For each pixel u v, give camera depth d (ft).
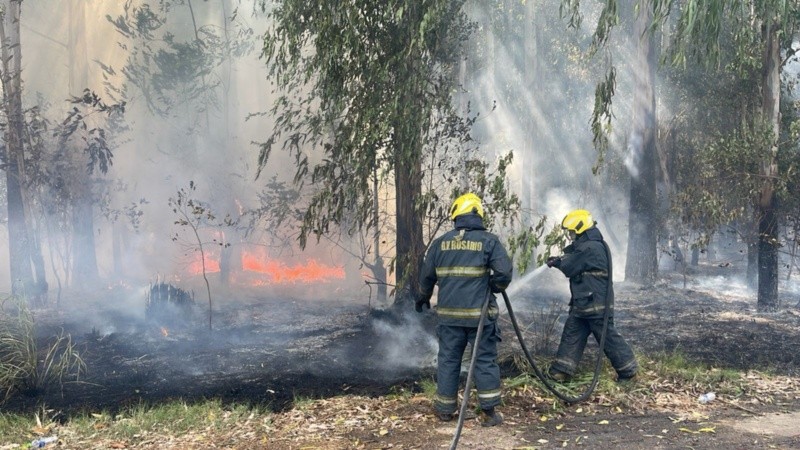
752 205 41.29
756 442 16.94
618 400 20.57
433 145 34.19
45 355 27.86
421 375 24.03
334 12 29.37
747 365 25.29
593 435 17.63
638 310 39.09
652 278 49.67
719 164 40.06
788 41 39.81
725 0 25.75
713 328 32.99
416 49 29.58
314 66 30.04
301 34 30.60
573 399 20.16
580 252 21.61
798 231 42.88
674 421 18.80
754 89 49.98
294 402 20.95
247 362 26.71
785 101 46.09
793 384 22.75
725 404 20.62
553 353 25.89
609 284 21.63
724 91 52.24
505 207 30.83
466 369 22.88
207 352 28.43
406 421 18.98
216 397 21.93
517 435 17.69
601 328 21.71
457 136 32.96
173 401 21.42
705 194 41.04
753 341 29.78
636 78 50.44
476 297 18.48
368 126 29.60
